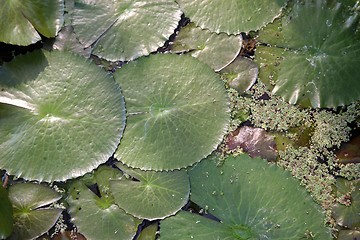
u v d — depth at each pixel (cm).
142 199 138
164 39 143
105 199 139
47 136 137
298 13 146
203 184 139
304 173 144
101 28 143
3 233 133
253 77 146
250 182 139
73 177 137
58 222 139
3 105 138
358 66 144
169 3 145
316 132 147
